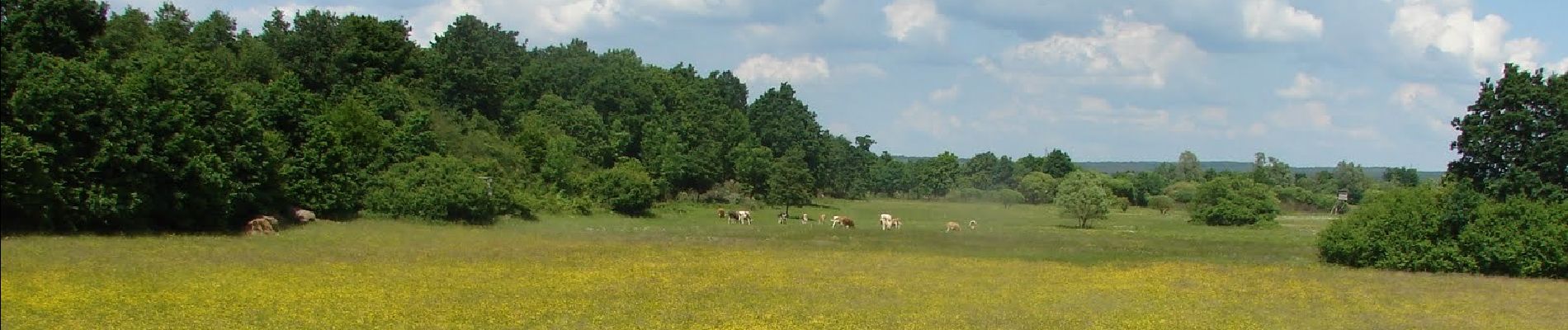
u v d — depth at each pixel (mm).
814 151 162250
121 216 41594
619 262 37375
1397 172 176125
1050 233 68625
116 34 62000
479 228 57656
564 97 129875
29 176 37906
